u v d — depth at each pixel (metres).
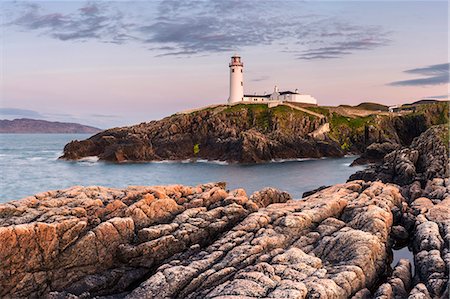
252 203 32.03
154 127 135.88
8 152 161.50
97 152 125.81
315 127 141.88
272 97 181.50
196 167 106.50
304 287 20.59
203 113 141.38
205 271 23.39
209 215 29.67
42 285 23.61
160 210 29.50
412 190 44.09
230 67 171.25
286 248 26.78
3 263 22.39
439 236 27.95
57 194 29.30
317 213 30.45
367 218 29.64
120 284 25.19
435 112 151.12
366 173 60.06
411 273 25.28
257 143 118.69
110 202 28.83
